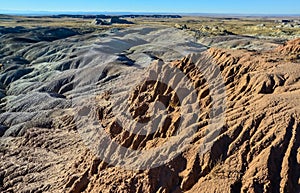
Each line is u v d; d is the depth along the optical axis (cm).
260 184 2159
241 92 2861
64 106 5428
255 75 2908
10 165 3719
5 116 5388
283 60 3222
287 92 2650
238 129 2473
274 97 2580
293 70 2881
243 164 2291
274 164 2222
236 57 3309
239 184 2202
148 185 2455
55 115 4959
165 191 2398
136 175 2553
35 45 11669
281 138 2300
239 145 2391
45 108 5556
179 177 2433
